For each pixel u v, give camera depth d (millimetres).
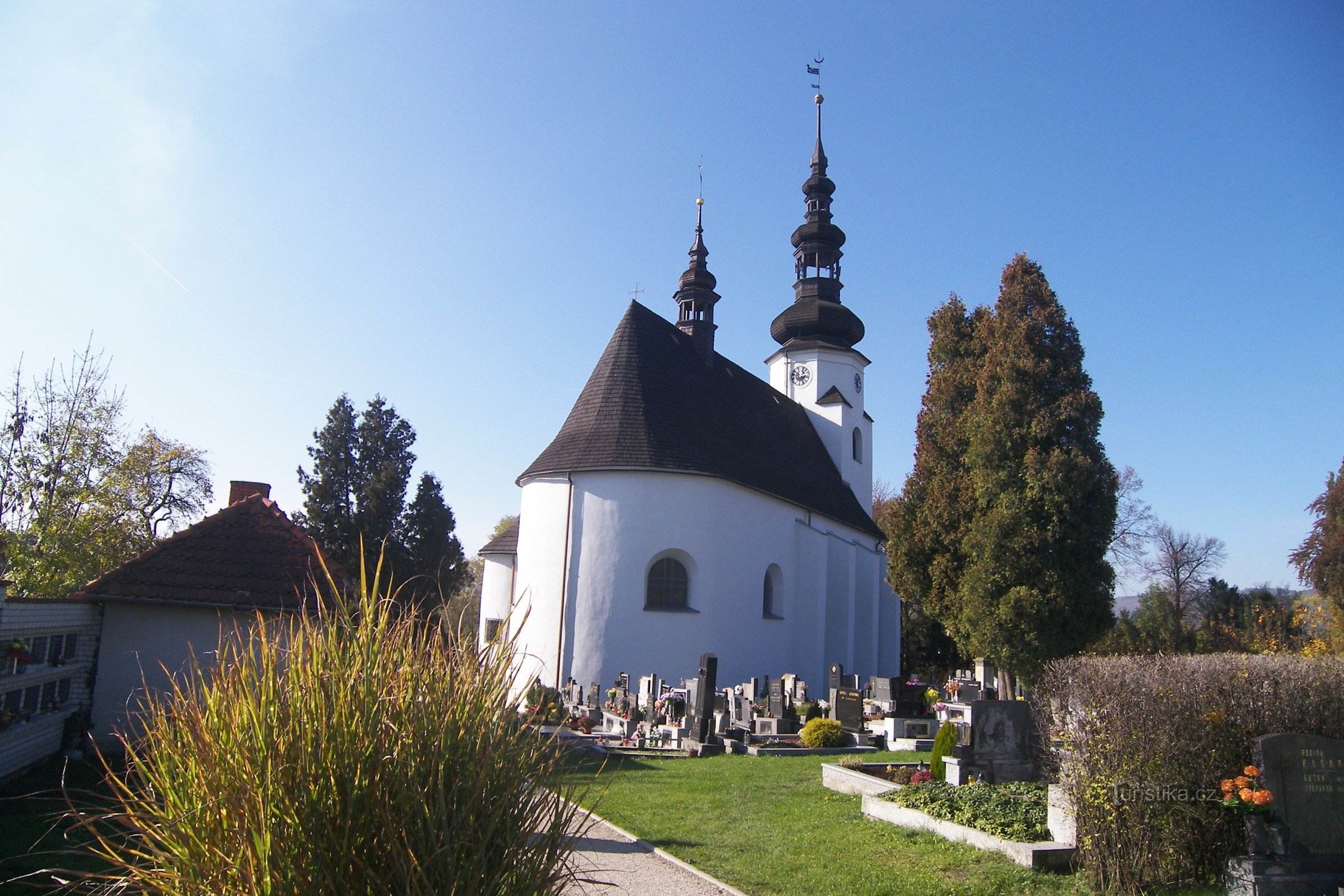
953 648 48719
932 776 12680
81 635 13484
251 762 3762
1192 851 8109
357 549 44094
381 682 4070
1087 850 8281
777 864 9047
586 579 27719
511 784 4145
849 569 36812
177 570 14016
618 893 8070
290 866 3604
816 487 38031
